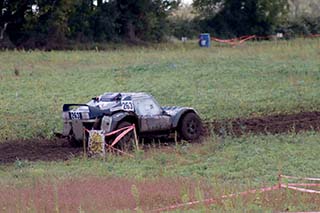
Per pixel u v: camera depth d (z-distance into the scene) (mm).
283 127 60844
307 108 73812
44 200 34156
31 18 159375
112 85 89562
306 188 36375
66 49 157000
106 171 43594
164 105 76000
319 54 121875
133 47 165375
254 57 117375
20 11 159125
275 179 39656
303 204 32469
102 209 32156
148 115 53500
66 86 89188
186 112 55781
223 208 31562
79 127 52219
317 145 50219
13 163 47719
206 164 44719
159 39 189625
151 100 54406
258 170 42344
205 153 48250
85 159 47719
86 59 118000
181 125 55156
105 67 106125
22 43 158625
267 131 58219
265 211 30875
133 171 43219
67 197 34812
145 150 50844
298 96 80812
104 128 51062
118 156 48344
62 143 56625
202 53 125562
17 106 75188
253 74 97438
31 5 159625
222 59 113938
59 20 161625
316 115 69000
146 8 183125
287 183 36594
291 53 122625
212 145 50344
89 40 171500
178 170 43406
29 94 83500
